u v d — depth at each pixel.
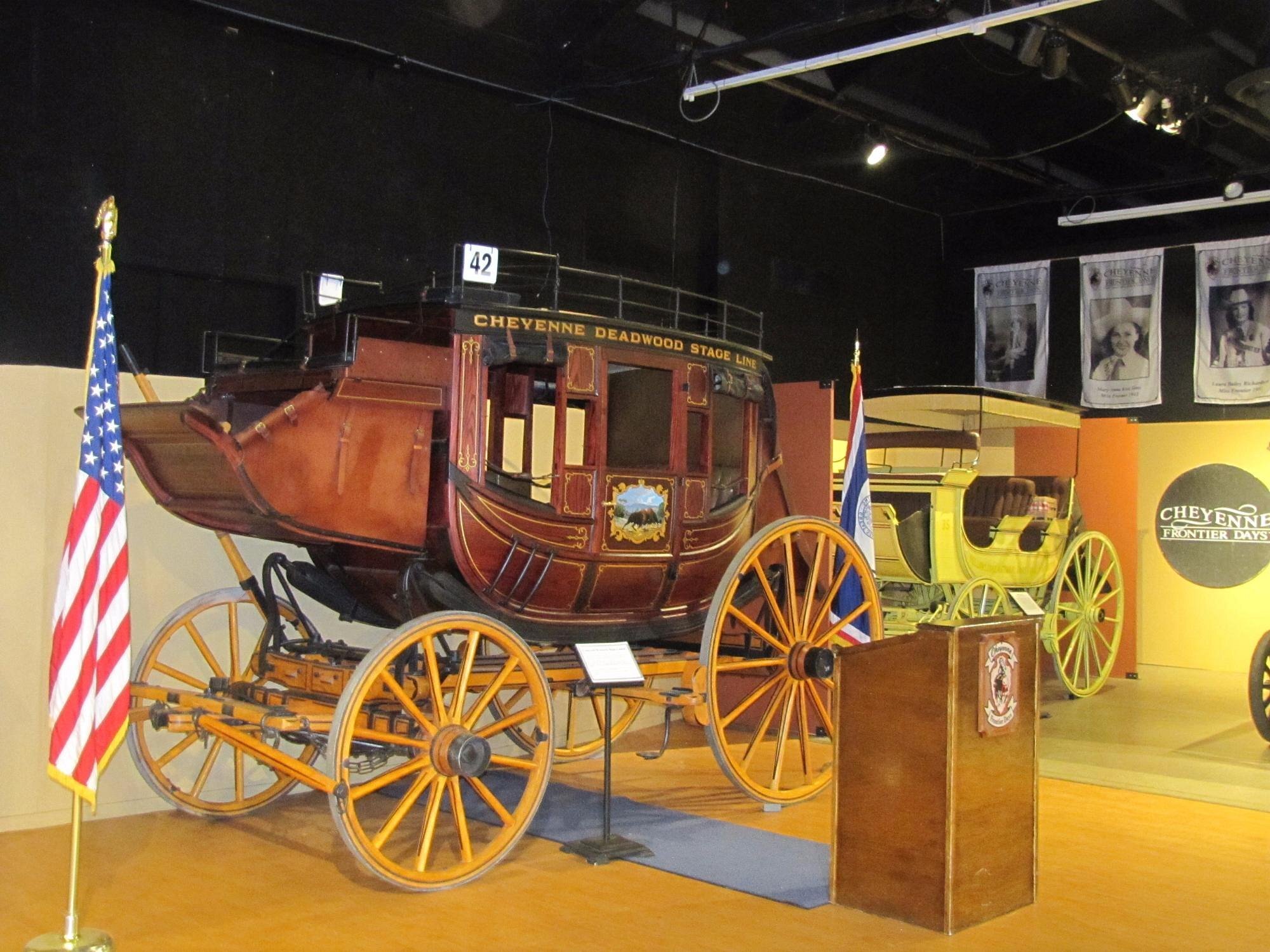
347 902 4.41
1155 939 4.12
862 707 4.39
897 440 9.30
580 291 9.73
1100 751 7.41
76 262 7.11
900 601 8.95
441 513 4.74
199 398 5.06
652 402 6.09
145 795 5.64
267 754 4.59
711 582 5.71
